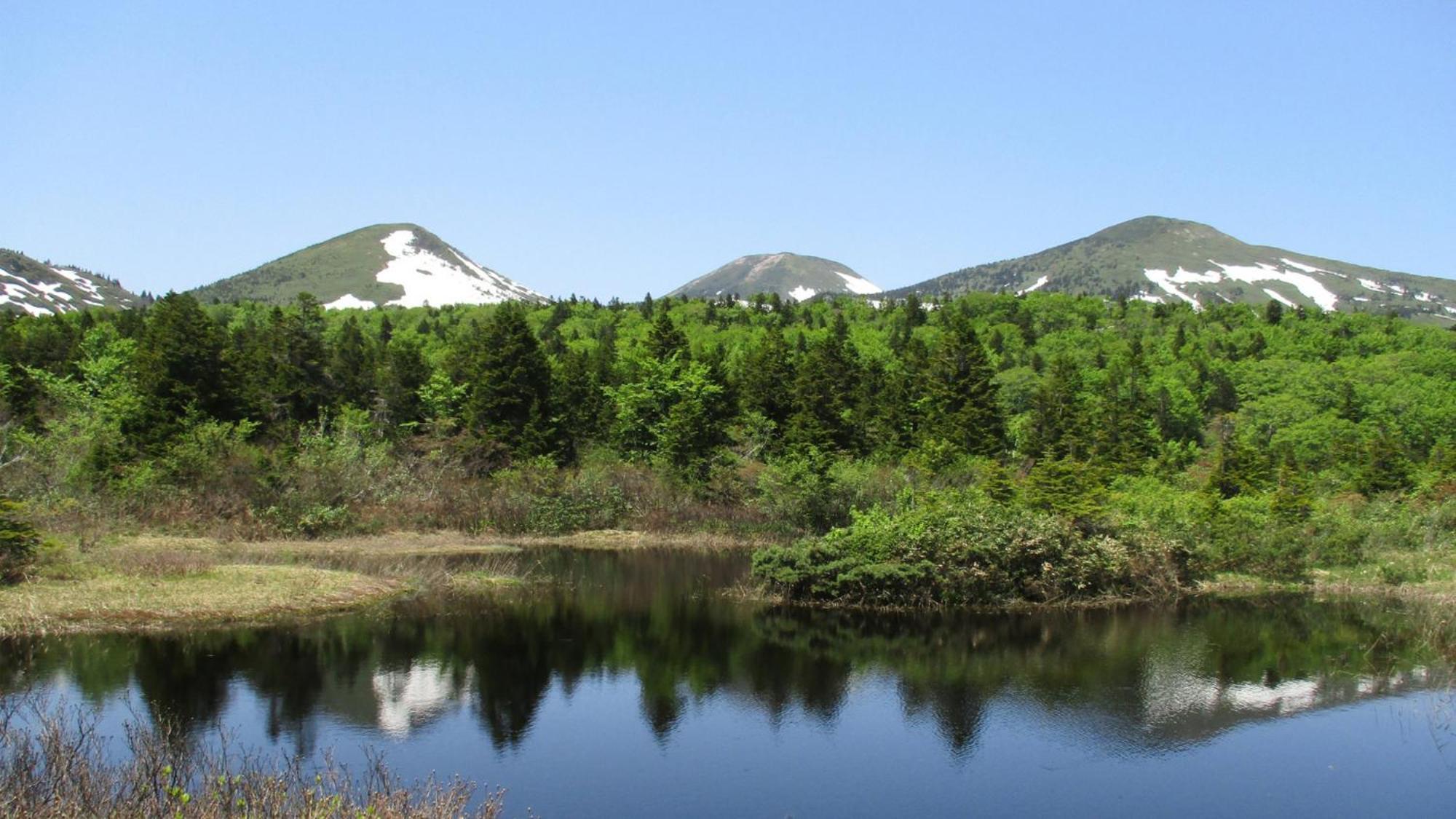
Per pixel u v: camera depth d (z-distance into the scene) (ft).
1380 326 328.70
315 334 161.58
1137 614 68.49
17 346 164.66
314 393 152.25
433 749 37.11
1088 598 73.31
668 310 343.46
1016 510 76.69
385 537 101.71
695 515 121.08
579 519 117.08
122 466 102.12
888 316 354.74
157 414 125.18
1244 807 32.99
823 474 113.39
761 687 47.16
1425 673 51.44
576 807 31.76
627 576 84.64
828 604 70.18
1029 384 217.77
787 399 171.94
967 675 50.01
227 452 101.81
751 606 69.62
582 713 42.39
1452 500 107.65
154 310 176.86
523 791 33.04
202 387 131.44
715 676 49.34
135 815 23.67
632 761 36.27
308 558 82.17
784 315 349.00
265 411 140.15
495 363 149.79
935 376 169.78
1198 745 39.50
